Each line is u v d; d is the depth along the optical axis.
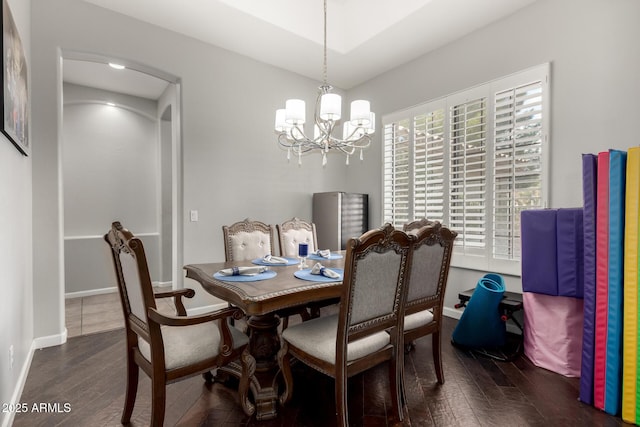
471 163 3.33
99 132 4.84
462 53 3.46
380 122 4.42
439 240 2.11
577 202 2.64
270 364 2.05
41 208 2.72
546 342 2.41
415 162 3.93
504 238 3.08
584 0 2.60
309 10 3.53
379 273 1.68
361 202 4.46
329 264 2.65
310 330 1.85
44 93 2.74
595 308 1.97
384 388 2.14
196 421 1.79
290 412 1.88
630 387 1.81
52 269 2.77
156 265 5.23
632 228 1.85
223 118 3.77
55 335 2.79
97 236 4.70
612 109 2.46
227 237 2.99
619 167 1.90
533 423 1.78
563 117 2.72
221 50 3.74
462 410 1.89
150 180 5.28
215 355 1.68
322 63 4.10
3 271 1.72
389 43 3.60
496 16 3.10
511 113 3.03
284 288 1.83
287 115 2.37
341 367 1.57
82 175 4.70
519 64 2.99
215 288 1.97
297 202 4.43
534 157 2.88
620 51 2.42
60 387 2.13
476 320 2.65
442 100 3.63
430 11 3.02
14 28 1.90
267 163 4.14
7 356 1.77
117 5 2.98
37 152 2.70
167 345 1.61
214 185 3.72
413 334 2.07
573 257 2.23
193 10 3.05
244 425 1.76
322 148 2.70
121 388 2.12
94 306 4.01
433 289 2.18
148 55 3.25
